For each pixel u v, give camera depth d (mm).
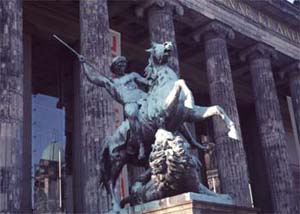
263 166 51250
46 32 35875
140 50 42031
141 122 10539
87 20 28469
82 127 25891
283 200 36781
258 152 52188
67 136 37750
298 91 44312
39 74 39594
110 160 11117
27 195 31375
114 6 35031
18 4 26094
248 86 51250
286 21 44375
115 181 11203
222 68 36281
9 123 22781
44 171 33906
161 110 10234
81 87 26656
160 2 33406
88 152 24797
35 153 34094
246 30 40000
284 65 45375
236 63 45500
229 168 32969
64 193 34281
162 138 9609
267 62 41312
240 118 54438
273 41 42438
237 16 39625
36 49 37750
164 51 10805
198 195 9133
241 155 33531
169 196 9609
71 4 35062
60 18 36344
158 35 32844
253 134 53094
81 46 28203
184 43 41844
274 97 40094
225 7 38844
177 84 10188
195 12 36156
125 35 40406
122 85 11195
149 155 10500
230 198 9930
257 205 50438
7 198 21328
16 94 23656
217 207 9164
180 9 34875
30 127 33188
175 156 9289
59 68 38875
